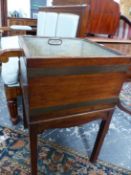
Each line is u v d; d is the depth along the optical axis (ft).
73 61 2.19
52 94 2.35
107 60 2.36
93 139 4.34
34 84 2.17
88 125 4.85
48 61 2.07
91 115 2.88
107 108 2.93
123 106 5.50
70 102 2.55
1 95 5.98
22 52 2.64
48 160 3.64
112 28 6.07
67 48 3.05
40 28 7.24
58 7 5.90
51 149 3.93
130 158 3.87
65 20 5.39
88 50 2.93
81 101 2.62
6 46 4.49
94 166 3.60
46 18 6.63
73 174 3.39
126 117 5.37
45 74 2.15
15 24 8.57
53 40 3.34
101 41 4.91
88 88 2.52
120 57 2.41
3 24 8.43
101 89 2.62
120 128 4.84
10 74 3.96
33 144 2.71
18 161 3.56
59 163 3.60
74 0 5.77
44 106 2.41
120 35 6.86
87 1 5.27
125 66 2.53
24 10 9.00
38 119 2.50
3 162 3.52
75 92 2.48
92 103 2.73
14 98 4.28
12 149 3.83
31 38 3.35
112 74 2.53
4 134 4.25
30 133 2.59
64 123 2.74
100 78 2.49
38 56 2.12
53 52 2.72
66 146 4.06
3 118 4.86
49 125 2.64
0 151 3.76
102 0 5.38
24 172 3.34
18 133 4.31
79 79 2.37
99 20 5.60
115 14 5.89
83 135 4.47
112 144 4.23
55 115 2.58
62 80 2.28
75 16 5.00
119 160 3.80
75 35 5.04
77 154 3.85
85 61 2.25
